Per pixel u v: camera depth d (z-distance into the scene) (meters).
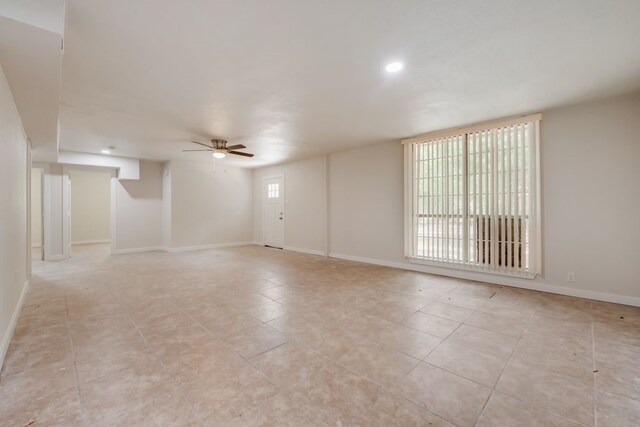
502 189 3.96
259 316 2.94
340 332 2.56
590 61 2.47
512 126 3.88
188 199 7.39
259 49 2.28
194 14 1.86
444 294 3.65
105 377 1.89
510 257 3.91
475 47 2.26
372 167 5.55
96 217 9.23
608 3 1.78
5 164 2.20
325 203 6.42
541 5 1.80
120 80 2.77
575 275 3.51
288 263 5.68
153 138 4.93
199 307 3.20
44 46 1.78
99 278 4.50
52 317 2.91
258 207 8.49
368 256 5.67
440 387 1.79
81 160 6.17
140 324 2.74
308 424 1.49
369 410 1.59
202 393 1.73
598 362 2.07
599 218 3.36
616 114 3.25
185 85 2.89
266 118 3.91
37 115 2.94
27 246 4.06
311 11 1.84
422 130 4.52
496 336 2.48
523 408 1.60
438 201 4.62
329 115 3.79
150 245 7.41
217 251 7.27
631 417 1.53
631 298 3.20
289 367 2.01
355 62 2.48
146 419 1.52
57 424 1.48
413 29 2.04
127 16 1.87
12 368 1.99
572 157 3.50
